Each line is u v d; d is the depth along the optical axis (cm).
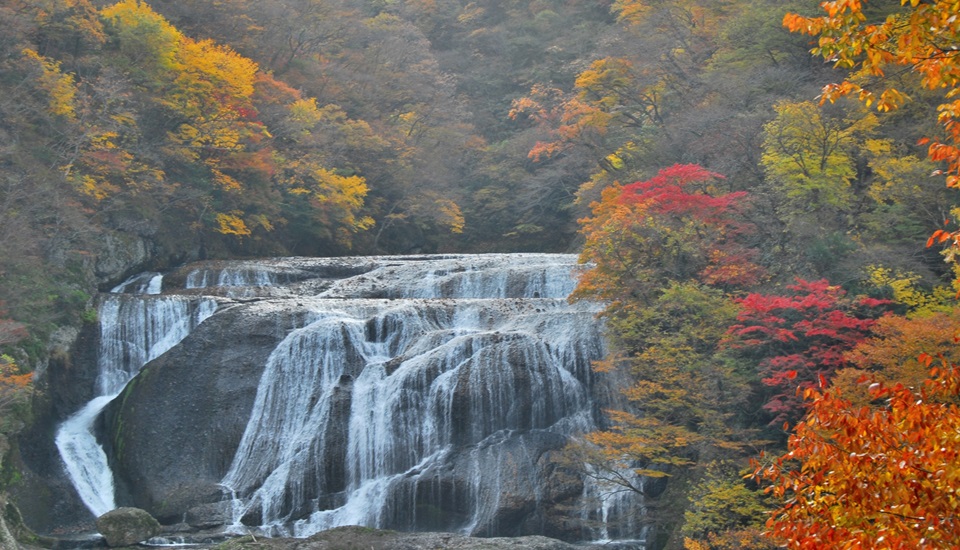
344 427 2942
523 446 2822
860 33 991
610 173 5188
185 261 4703
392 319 3225
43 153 3800
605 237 2889
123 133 4366
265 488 2852
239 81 4941
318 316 3256
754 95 4153
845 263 2630
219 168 4944
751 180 3534
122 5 4606
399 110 7094
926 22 955
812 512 946
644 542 2556
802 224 2817
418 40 7725
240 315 3234
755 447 2291
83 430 3142
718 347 2491
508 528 2659
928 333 1914
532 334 3050
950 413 920
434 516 2747
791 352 2475
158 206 4572
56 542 2534
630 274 2861
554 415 2916
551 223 6769
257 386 3075
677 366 2430
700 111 4253
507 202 6856
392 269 4081
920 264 2722
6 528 2223
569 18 8419
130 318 3488
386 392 2964
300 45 6400
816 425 962
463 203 7012
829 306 2306
